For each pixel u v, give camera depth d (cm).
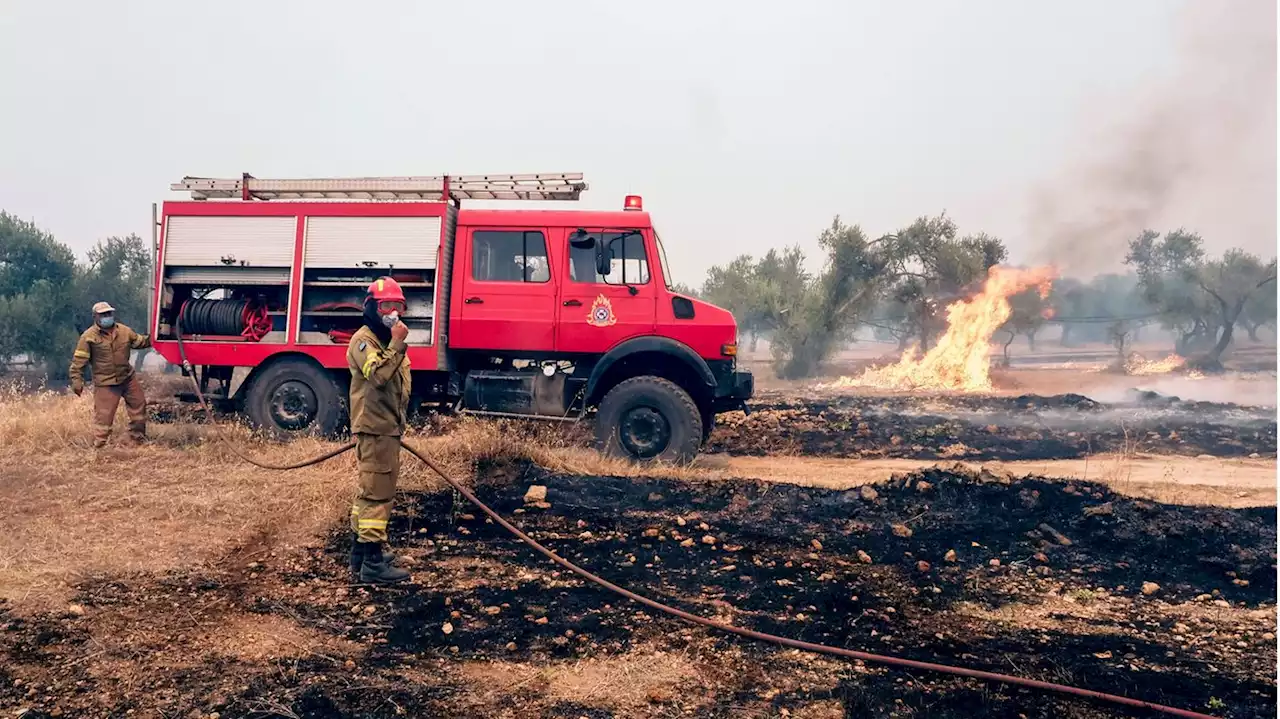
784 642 415
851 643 421
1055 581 523
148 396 1353
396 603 457
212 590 469
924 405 1423
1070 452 1041
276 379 886
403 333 485
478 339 857
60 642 390
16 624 408
